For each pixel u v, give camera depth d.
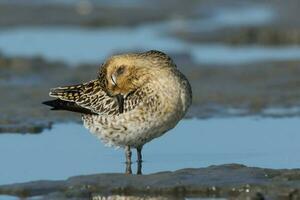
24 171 13.75
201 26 29.27
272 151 14.84
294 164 13.95
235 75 21.28
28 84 20.97
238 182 12.41
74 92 14.61
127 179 12.66
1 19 30.45
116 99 14.02
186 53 24.83
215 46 26.56
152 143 15.58
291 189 11.99
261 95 19.38
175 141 15.68
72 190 12.41
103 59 24.22
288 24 27.67
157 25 30.19
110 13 31.56
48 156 14.71
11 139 15.98
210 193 12.28
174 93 13.83
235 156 14.55
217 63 23.06
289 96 19.22
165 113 13.88
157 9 32.44
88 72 22.23
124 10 32.16
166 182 12.50
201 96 19.38
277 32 26.83
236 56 24.67
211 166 13.11
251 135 15.99
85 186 12.49
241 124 16.91
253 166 13.54
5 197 12.31
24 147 15.36
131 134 13.98
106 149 15.20
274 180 12.45
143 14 31.58
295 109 18.27
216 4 33.16
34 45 26.53
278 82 20.38
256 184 12.29
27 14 31.09
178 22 30.28
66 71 22.47
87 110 14.36
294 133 16.09
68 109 14.59
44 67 22.97
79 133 16.38
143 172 13.70
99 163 14.27
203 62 23.58
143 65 13.95
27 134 16.45
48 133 16.42
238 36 26.91
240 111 18.12
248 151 14.88
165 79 13.84
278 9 30.25
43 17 30.78
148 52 14.19
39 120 17.38
